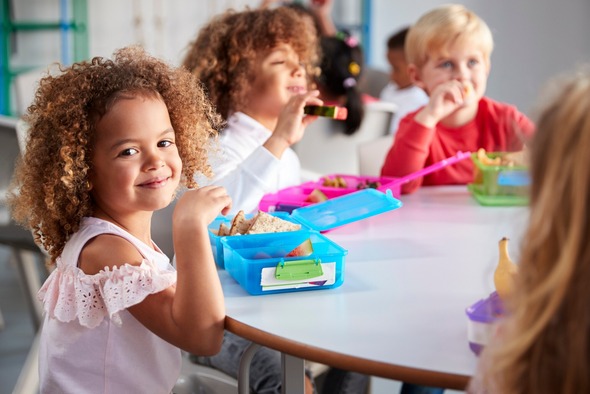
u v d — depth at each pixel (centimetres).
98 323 104
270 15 182
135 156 108
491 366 68
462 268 118
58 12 479
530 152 65
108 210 112
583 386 62
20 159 117
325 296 107
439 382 82
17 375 224
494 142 194
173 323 101
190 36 502
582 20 504
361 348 89
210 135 137
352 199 143
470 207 162
